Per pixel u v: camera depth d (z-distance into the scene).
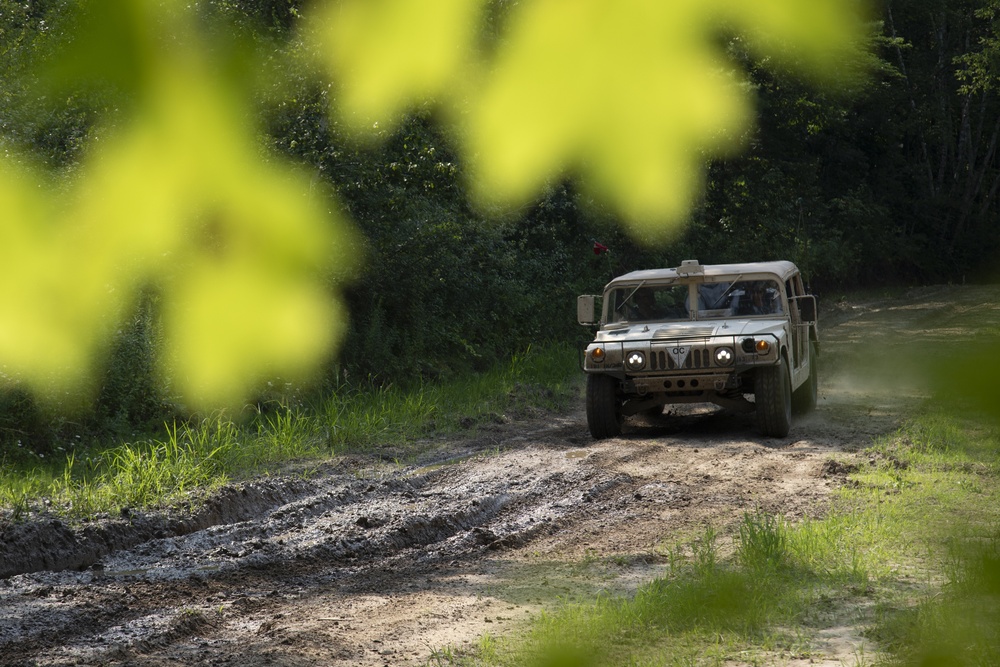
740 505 19.81
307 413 30.34
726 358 26.19
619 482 22.19
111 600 14.55
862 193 90.69
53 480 21.64
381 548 17.77
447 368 41.81
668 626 11.69
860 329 56.97
